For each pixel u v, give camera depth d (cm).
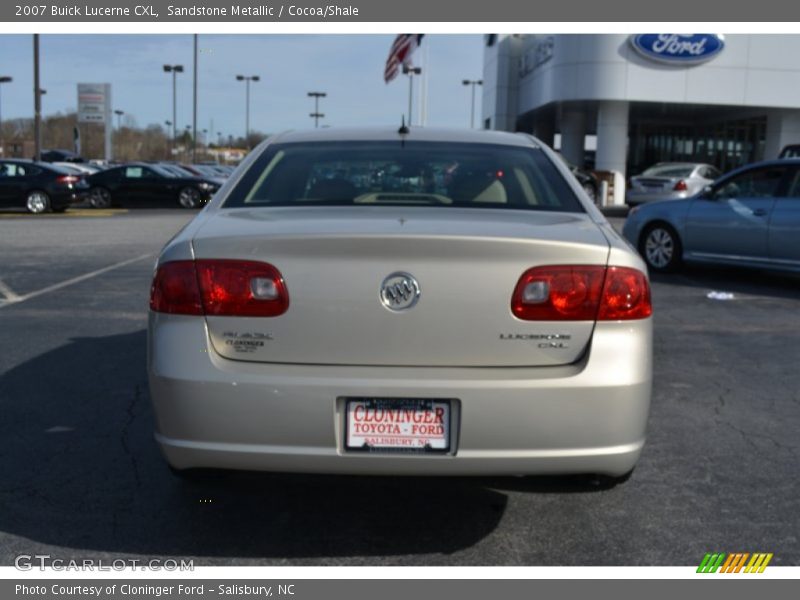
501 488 376
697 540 331
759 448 431
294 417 279
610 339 286
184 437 287
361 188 363
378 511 354
